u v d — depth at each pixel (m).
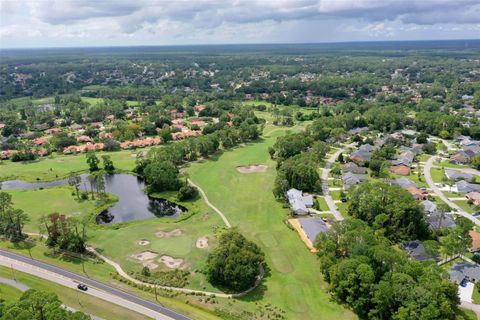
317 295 95.69
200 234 128.12
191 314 88.38
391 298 83.00
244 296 96.12
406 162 190.12
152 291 97.50
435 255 109.94
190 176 183.12
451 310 81.31
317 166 184.62
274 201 153.75
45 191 166.25
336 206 146.25
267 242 121.50
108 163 193.88
